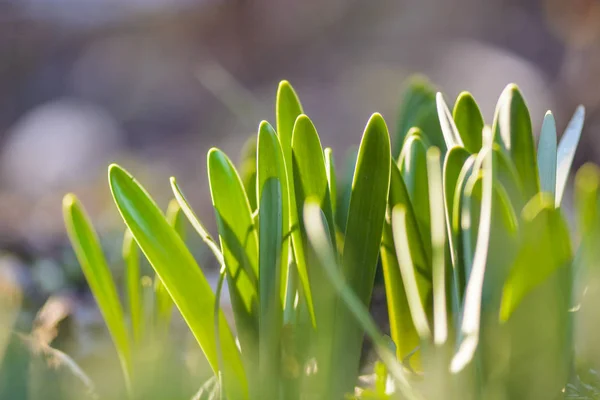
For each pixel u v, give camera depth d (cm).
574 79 303
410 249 44
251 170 48
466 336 39
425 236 44
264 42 430
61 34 416
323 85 404
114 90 407
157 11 423
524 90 321
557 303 40
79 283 75
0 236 109
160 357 46
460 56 371
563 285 40
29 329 55
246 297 43
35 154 317
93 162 315
